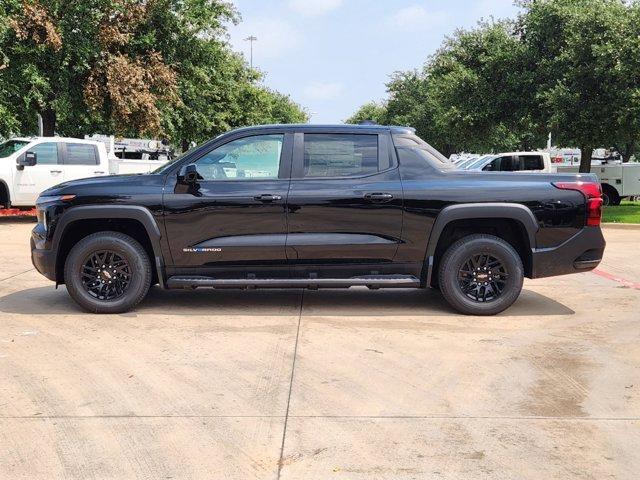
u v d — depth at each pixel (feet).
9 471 10.91
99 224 22.27
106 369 16.08
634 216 60.23
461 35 79.25
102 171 54.39
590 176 21.86
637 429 12.67
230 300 24.12
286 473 10.84
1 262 32.78
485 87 75.25
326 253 21.30
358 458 11.37
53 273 21.76
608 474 10.86
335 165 21.70
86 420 12.99
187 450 11.68
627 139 66.90
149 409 13.55
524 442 12.05
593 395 14.51
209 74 76.74
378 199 21.16
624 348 18.13
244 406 13.73
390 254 21.45
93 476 10.75
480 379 15.48
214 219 21.21
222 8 73.36
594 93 65.72
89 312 21.95
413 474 10.81
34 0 57.41
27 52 57.67
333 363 16.61
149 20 66.59
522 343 18.58
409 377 15.58
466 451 11.67
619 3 65.92
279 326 20.31
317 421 12.96
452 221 21.61
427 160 21.90
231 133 21.90
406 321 21.07
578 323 20.99
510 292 21.59
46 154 52.24
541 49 74.13
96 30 61.00
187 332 19.54
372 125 22.20
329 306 23.22
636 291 26.48
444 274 21.58
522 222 21.17
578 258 21.54
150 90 66.03
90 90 61.67
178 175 21.26
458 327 20.35
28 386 14.87
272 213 21.12
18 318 21.22
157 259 21.39
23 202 51.21
